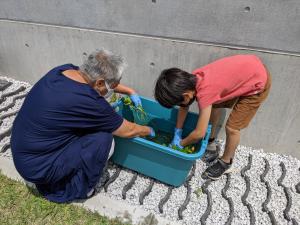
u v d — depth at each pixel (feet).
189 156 6.21
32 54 10.05
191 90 5.91
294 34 6.48
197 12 6.92
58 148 6.26
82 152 6.18
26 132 5.99
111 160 7.89
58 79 5.77
